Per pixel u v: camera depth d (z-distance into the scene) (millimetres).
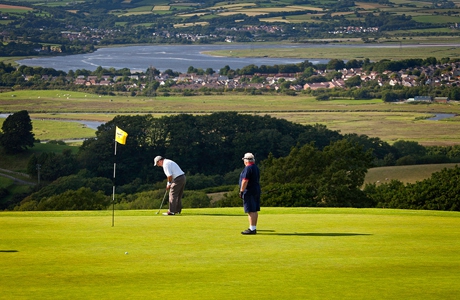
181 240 25031
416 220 32250
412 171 136875
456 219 32656
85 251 22688
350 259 21391
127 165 170000
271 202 64938
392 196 68938
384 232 27547
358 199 74625
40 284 17938
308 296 16500
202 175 152750
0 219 31781
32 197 136375
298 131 198000
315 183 76312
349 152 83750
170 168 34156
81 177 148250
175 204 34594
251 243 24406
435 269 19859
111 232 26969
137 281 18281
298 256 21875
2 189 157125
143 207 87938
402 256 21953
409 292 16906
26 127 194125
